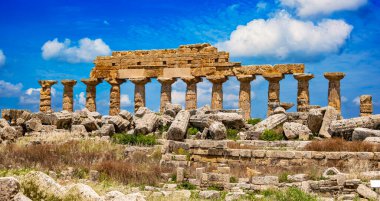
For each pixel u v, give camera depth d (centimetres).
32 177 1620
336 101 5288
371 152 3045
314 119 4019
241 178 2681
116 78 6262
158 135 4216
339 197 2261
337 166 3048
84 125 4462
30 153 3231
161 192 2344
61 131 4434
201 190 2459
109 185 2556
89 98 6347
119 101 6306
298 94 5409
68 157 3192
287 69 5444
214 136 3709
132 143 3928
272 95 5506
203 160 3300
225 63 5728
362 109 4903
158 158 3362
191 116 4334
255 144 3725
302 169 2895
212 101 5803
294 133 3922
